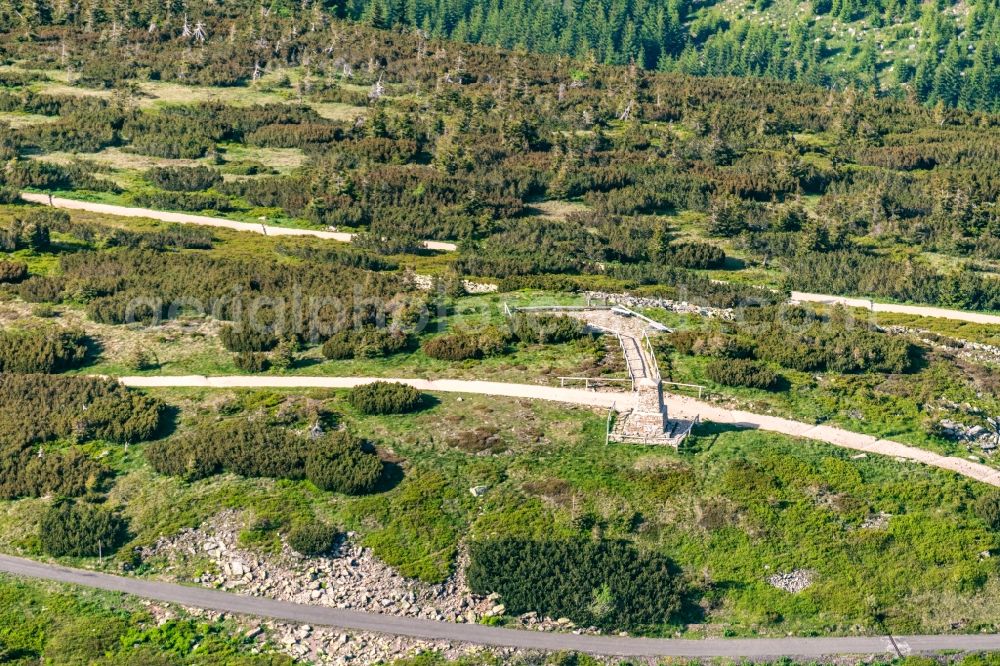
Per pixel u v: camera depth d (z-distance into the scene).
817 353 93.31
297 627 68.12
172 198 129.00
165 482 77.94
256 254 114.69
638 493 76.19
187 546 73.50
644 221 130.75
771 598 71.00
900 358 93.38
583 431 81.88
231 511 75.38
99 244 114.31
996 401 89.44
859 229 133.62
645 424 80.75
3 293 103.06
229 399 86.31
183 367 92.12
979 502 75.88
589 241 124.81
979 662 67.31
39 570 72.19
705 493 76.31
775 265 124.50
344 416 83.81
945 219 132.12
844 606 70.56
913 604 70.94
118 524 74.81
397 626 68.38
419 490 76.56
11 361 90.94
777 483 77.25
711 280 118.25
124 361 93.00
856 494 76.75
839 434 83.25
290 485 77.25
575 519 74.06
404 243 121.12
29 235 112.12
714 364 90.69
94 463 79.31
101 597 70.19
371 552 72.94
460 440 80.75
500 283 108.44
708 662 66.88
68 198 128.88
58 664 65.62
